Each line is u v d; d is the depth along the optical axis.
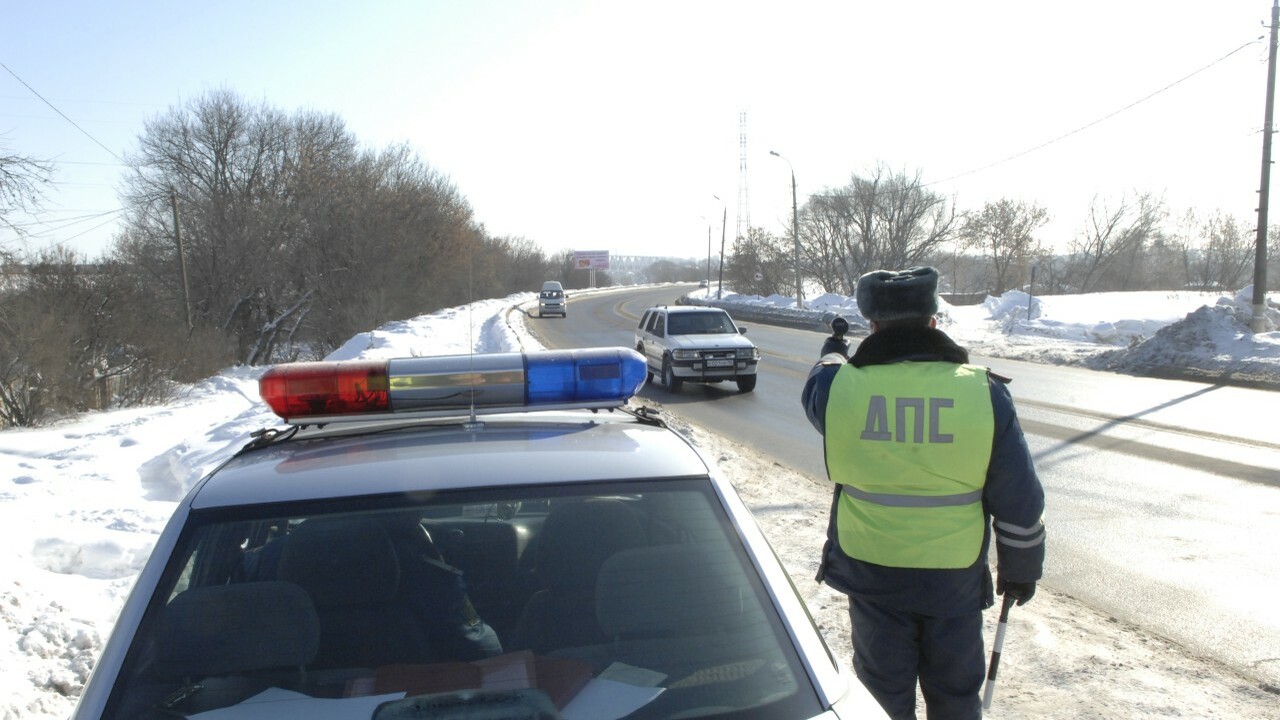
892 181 56.25
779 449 11.35
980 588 2.73
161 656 1.90
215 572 2.06
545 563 2.19
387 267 34.56
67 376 20.44
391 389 2.77
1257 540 6.87
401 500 2.18
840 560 2.91
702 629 2.02
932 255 61.16
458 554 2.29
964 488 2.68
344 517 2.17
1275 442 10.84
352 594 2.12
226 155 45.47
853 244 58.81
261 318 40.75
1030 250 67.31
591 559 2.19
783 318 41.47
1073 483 8.92
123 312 23.70
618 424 2.84
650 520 2.24
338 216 37.41
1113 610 5.43
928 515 2.68
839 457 2.82
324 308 36.31
